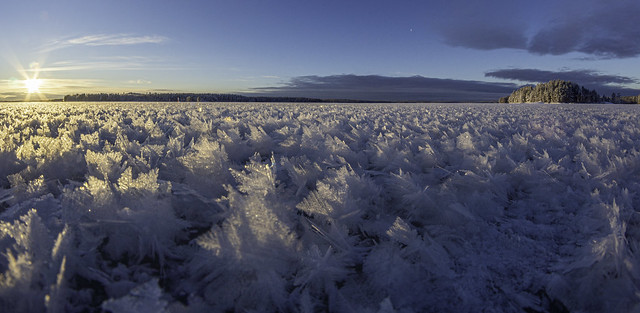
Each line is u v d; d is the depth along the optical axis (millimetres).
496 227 2162
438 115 11328
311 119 8469
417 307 1489
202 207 2207
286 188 2742
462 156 3721
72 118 8289
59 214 1973
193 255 1703
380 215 2307
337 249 1824
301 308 1425
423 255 1766
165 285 1521
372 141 4805
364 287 1604
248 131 6461
